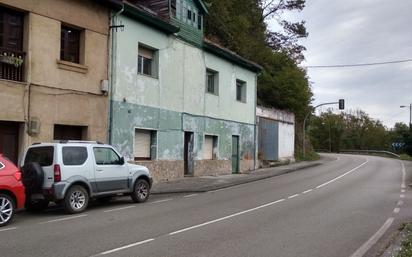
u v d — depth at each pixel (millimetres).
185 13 25844
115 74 20312
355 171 33562
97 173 14461
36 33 16703
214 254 8664
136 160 21875
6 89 15633
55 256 8391
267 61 44719
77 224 11703
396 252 8836
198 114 27125
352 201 16859
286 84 42281
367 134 110250
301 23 52688
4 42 16016
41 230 10867
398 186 22891
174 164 24641
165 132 23938
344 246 9531
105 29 19766
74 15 18234
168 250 8938
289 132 43094
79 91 18422
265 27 50594
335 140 105625
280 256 8617
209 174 28250
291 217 13086
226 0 40531
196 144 26922
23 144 16219
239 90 33438
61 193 13359
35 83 16609
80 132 18906
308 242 9844
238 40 40562
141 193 16172
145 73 23078
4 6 15836
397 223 12422
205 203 16031
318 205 15680
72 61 18562
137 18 21625
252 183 24359
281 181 25562
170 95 24391
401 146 68562
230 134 31016
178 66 25141
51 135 17203
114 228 11156
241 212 13945
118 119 20453
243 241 9828
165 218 12703
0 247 9078
